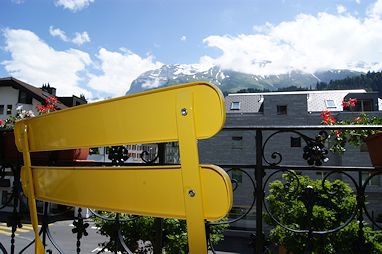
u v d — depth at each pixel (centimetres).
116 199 79
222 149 2541
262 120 2570
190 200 66
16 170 186
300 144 2425
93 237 1939
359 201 160
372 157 156
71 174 88
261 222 158
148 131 72
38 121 98
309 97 3381
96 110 81
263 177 163
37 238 102
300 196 163
